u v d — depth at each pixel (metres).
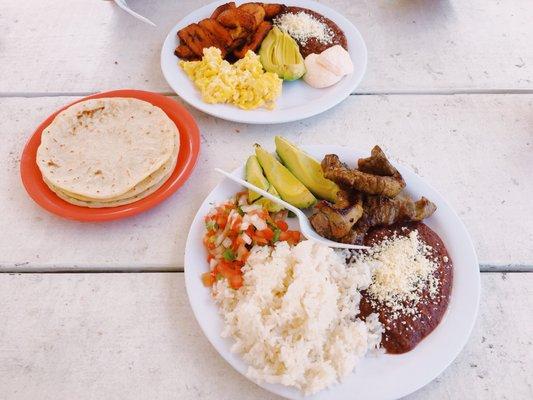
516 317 0.36
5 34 0.61
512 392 0.33
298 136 0.49
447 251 0.38
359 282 0.35
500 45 0.58
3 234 0.42
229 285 0.36
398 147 0.48
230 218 0.38
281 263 0.36
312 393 0.31
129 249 0.41
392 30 0.61
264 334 0.32
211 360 0.35
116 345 0.35
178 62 0.53
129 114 0.47
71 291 0.38
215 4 0.60
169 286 0.39
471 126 0.50
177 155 0.45
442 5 0.64
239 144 0.48
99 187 0.41
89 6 0.65
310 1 0.61
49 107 0.52
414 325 0.34
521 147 0.48
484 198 0.44
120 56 0.58
